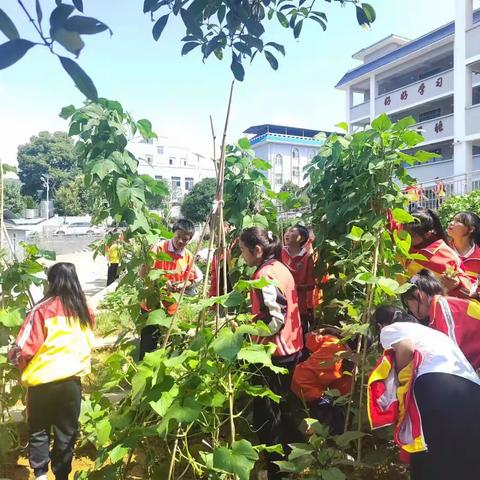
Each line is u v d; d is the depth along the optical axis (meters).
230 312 3.38
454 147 18.97
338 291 3.89
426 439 2.13
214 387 2.38
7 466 3.52
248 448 2.17
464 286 3.12
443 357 2.26
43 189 60.94
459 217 3.67
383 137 3.35
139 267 3.68
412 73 24.77
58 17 1.05
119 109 3.58
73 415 3.04
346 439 2.74
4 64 1.07
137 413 2.37
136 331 3.46
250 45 2.07
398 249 3.32
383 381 2.36
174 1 1.86
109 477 2.37
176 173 59.06
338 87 27.78
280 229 4.88
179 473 2.98
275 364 3.04
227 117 2.50
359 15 2.38
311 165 4.17
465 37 18.34
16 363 3.09
